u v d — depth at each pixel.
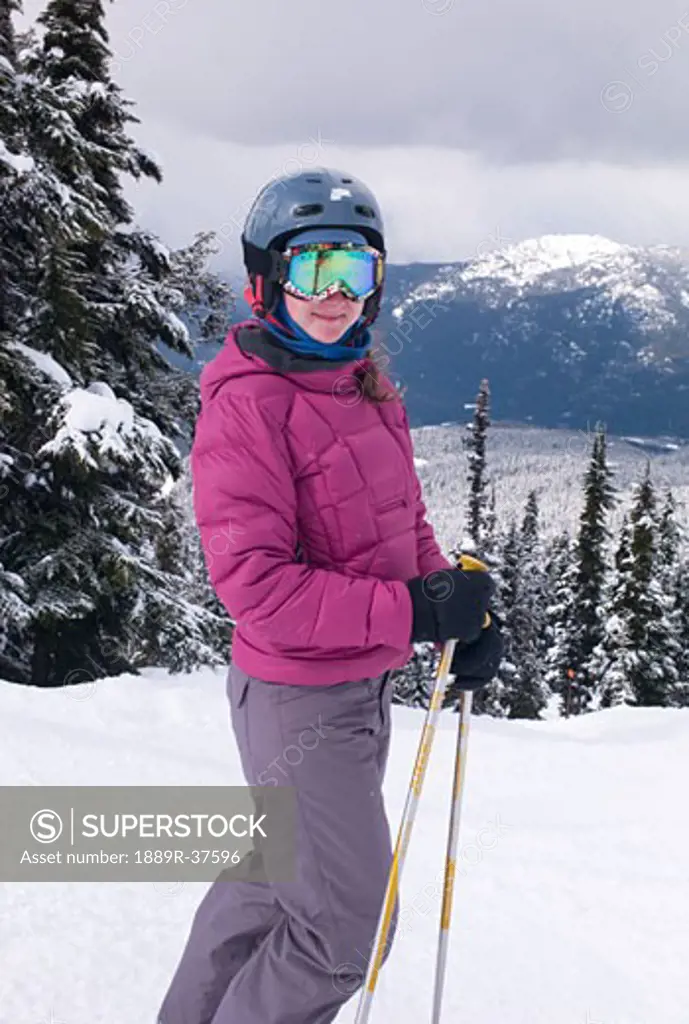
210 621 12.87
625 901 3.44
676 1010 2.75
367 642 2.01
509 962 3.00
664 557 33.78
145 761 4.68
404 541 2.17
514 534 33.56
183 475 12.73
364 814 2.10
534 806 4.68
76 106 12.06
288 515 2.02
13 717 5.00
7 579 11.60
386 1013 2.69
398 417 2.21
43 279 11.91
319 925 2.08
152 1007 2.63
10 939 2.91
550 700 39.81
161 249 14.04
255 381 2.02
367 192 2.10
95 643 12.98
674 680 29.22
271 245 2.05
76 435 10.80
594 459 32.56
